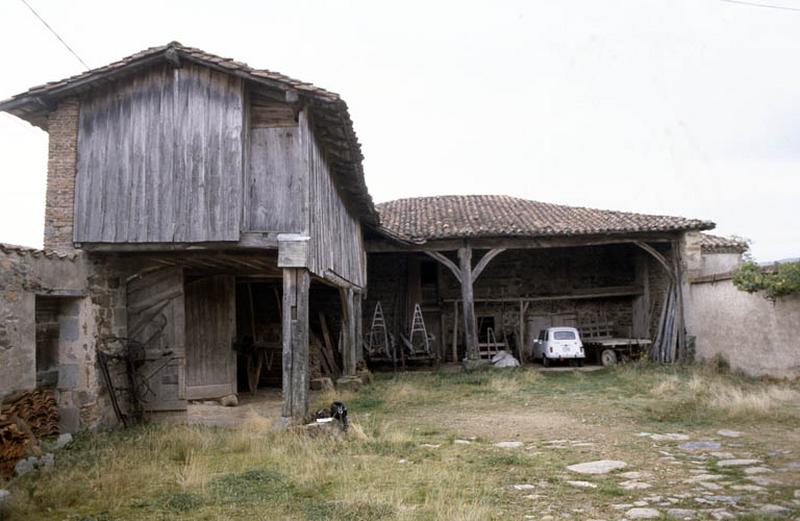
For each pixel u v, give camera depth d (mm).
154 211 8883
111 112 9117
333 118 9461
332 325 20172
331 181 11641
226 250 9117
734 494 5531
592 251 22266
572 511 5113
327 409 9625
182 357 10438
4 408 6855
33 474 6504
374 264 22188
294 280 8922
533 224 18766
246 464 6965
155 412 10320
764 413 9734
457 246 18891
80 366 8656
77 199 8977
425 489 5820
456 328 21797
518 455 7375
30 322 7398
